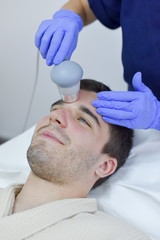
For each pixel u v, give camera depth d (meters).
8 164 1.28
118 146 0.98
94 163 0.93
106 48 1.47
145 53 0.95
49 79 1.70
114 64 1.50
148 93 0.86
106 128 0.94
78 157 0.89
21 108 1.92
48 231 0.78
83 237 0.74
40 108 1.86
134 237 0.72
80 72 0.77
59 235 0.75
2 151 1.34
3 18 1.63
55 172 0.87
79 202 0.87
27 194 0.91
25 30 1.62
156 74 0.95
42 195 0.90
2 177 1.26
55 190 0.90
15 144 1.34
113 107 0.85
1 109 2.00
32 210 0.80
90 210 0.89
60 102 0.99
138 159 1.10
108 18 1.15
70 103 0.93
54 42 0.83
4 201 0.88
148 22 0.92
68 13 1.00
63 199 0.86
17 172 1.24
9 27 1.65
